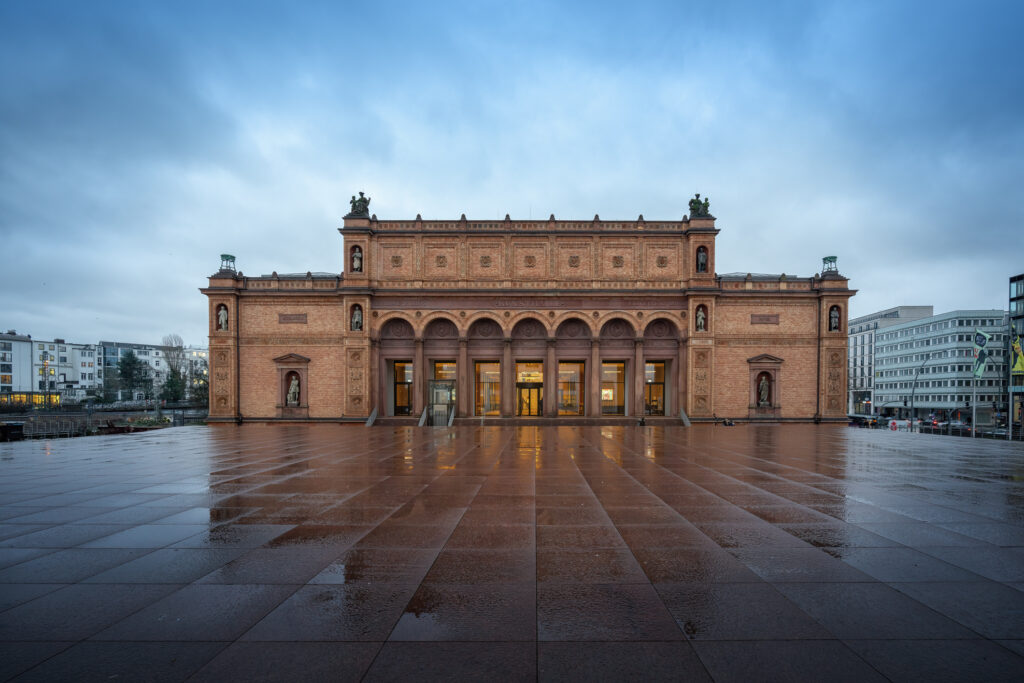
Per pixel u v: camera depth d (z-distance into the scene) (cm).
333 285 5050
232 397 4941
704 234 4903
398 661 501
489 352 4975
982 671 480
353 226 4922
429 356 4981
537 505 1190
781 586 688
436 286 4950
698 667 489
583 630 565
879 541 892
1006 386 9788
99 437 3456
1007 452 2470
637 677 472
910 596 654
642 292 4850
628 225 4981
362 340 4850
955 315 10156
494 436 3391
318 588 682
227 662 498
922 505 1187
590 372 4916
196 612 608
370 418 4781
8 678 468
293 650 521
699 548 854
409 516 1079
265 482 1516
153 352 17088
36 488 1409
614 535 934
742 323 4981
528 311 4891
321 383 4978
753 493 1339
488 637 550
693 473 1705
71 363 14438
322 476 1636
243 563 779
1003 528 979
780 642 537
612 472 1728
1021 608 618
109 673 479
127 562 783
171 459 2112
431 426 4581
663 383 5181
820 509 1144
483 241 4978
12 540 898
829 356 4938
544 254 4984
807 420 4941
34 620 588
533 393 5159
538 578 718
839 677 471
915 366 11275
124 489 1395
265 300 5025
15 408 9144
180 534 938
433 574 734
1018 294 8638
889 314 12788
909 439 3328
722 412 4938
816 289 4988
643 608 620
